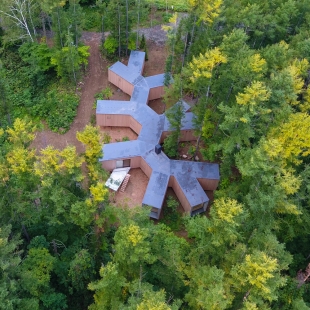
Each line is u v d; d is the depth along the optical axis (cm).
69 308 3562
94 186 3316
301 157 3925
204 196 4438
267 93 3606
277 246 2967
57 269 3559
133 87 5469
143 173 4869
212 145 4309
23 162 3161
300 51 4697
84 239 3738
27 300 2942
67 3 6412
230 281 2766
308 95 4100
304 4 5588
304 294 3331
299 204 3662
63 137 5122
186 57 5225
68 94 5534
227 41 4225
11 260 2777
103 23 6003
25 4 5506
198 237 3216
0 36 5841
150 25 6881
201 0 4559
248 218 3375
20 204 3372
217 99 4419
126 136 5250
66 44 5362
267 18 5362
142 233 2723
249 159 3422
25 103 5309
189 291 2989
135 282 2798
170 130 4944
